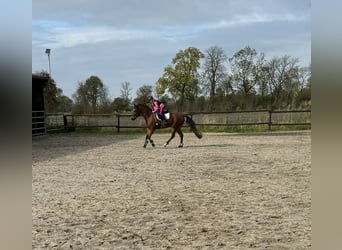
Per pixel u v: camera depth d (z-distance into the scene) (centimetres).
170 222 475
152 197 612
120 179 772
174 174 815
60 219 498
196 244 395
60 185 719
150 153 1173
